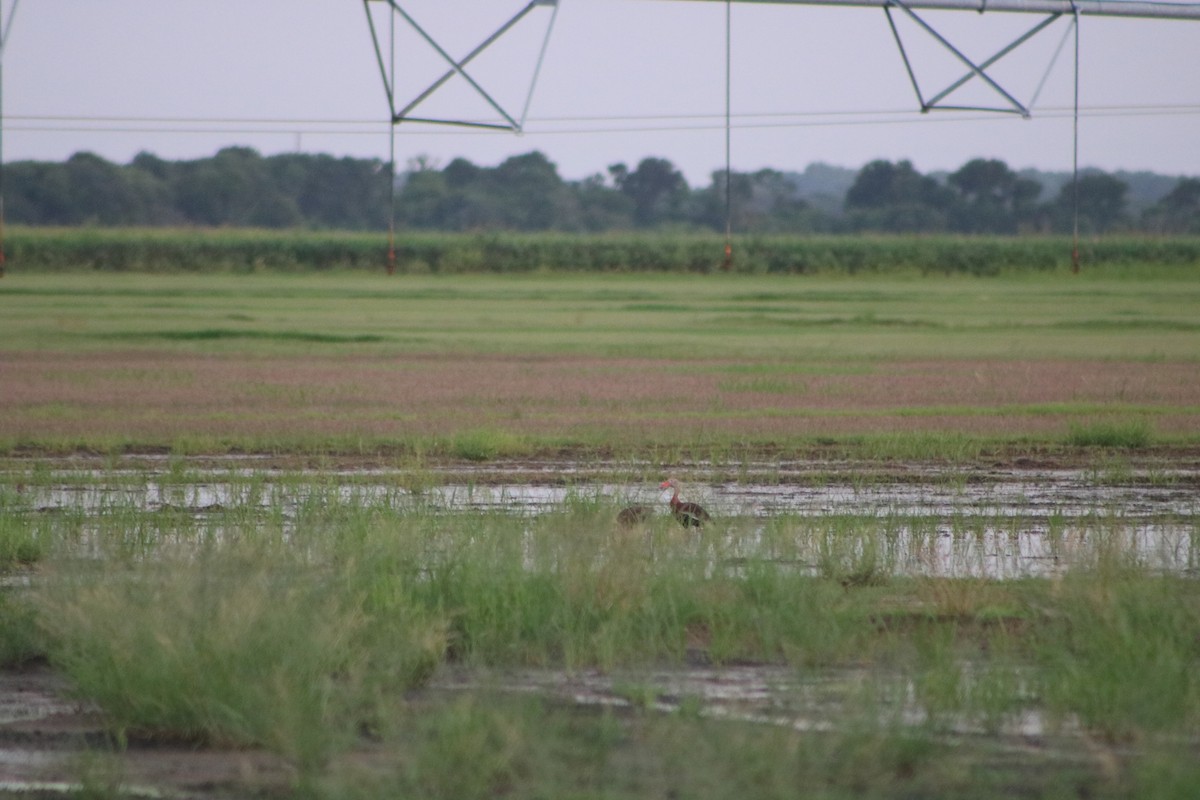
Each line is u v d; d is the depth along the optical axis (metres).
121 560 35.38
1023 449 68.19
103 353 118.88
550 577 35.09
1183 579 37.22
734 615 34.09
